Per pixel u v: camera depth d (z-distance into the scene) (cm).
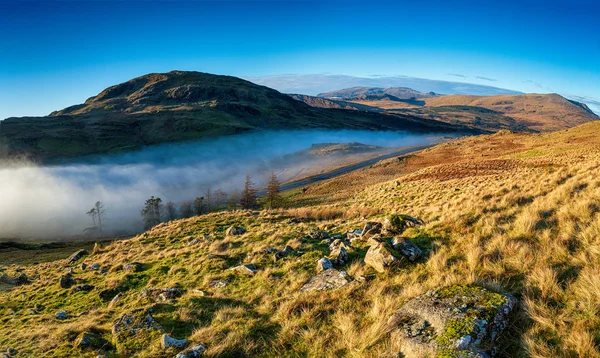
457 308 653
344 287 975
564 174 1606
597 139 9406
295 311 901
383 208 2977
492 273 816
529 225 999
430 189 3928
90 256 2494
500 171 5200
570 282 688
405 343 609
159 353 767
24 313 1450
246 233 2164
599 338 518
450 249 1041
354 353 660
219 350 752
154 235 2673
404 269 992
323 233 1756
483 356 516
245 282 1262
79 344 872
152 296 1280
